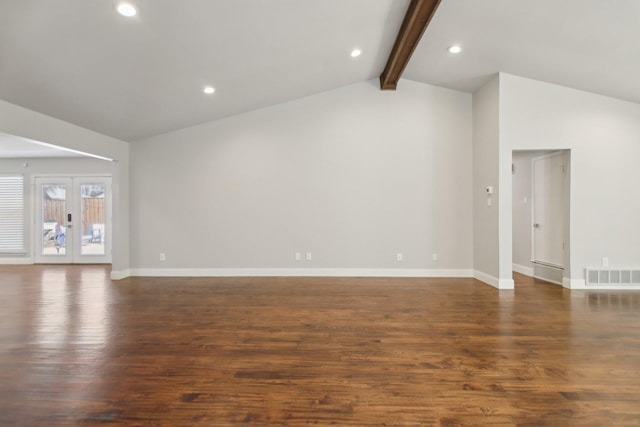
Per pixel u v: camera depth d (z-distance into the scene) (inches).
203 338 114.3
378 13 141.3
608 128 183.5
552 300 162.1
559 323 129.0
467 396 78.5
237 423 68.7
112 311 145.7
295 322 130.6
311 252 222.1
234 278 215.9
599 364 94.5
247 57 153.8
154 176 223.6
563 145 185.0
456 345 108.0
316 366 93.7
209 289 186.2
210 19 119.5
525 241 227.9
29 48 110.6
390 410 73.1
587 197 184.7
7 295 174.2
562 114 184.9
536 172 216.7
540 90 185.3
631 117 183.2
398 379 86.4
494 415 71.2
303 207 221.8
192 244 224.2
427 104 217.0
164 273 224.1
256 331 120.9
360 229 220.2
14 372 90.4
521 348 105.4
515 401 76.4
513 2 128.5
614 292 177.8
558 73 173.5
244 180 222.8
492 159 192.7
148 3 104.3
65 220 286.8
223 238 223.6
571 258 185.6
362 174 219.9
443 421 69.3
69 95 145.6
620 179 183.5
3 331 121.3
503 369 91.6
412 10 137.1
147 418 70.5
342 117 219.9
